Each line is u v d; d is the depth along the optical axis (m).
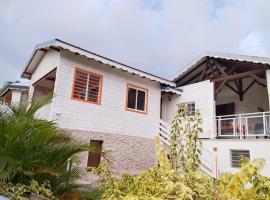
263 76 12.16
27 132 3.98
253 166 2.95
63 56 9.84
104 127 10.78
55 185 4.12
